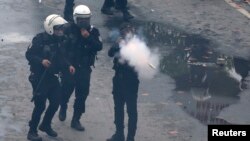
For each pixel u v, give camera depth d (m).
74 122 27.22
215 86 34.19
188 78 35.31
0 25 44.91
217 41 43.41
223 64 38.19
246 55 40.50
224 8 53.28
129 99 24.69
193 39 43.66
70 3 46.19
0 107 29.56
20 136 26.31
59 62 24.98
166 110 30.19
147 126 28.02
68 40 25.38
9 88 32.38
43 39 24.80
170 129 27.83
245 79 35.72
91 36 25.70
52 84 25.06
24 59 37.53
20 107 29.77
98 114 29.30
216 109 30.58
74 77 26.17
